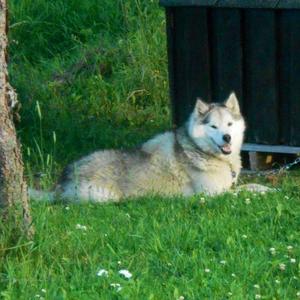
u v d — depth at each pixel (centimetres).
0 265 1101
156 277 1097
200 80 1830
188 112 1853
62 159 1884
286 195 1482
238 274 1107
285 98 1778
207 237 1234
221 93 1819
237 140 1634
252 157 1816
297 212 1343
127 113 2167
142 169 1590
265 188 1598
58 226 1275
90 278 1080
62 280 1070
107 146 1973
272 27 1753
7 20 1141
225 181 1628
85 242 1194
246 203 1412
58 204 1542
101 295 1026
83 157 1614
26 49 2542
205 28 1802
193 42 1817
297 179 1723
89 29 2522
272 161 1858
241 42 1783
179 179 1605
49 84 2281
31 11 2642
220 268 1121
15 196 1138
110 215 1389
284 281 1088
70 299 1017
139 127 2114
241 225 1295
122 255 1169
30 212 1225
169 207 1417
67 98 2234
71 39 2553
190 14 1808
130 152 1612
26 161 1819
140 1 2564
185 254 1174
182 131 1619
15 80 2286
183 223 1298
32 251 1134
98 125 2083
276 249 1191
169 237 1232
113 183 1580
